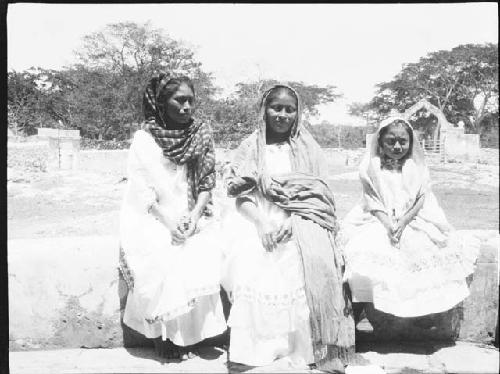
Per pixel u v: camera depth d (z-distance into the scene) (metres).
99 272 3.46
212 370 3.02
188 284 3.00
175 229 3.12
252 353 3.05
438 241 3.34
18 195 6.42
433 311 3.17
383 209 3.41
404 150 3.49
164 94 3.28
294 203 3.30
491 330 3.60
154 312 2.98
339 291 3.12
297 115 3.50
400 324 3.54
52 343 3.46
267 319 3.03
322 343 3.04
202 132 3.34
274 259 3.14
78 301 3.45
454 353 3.38
